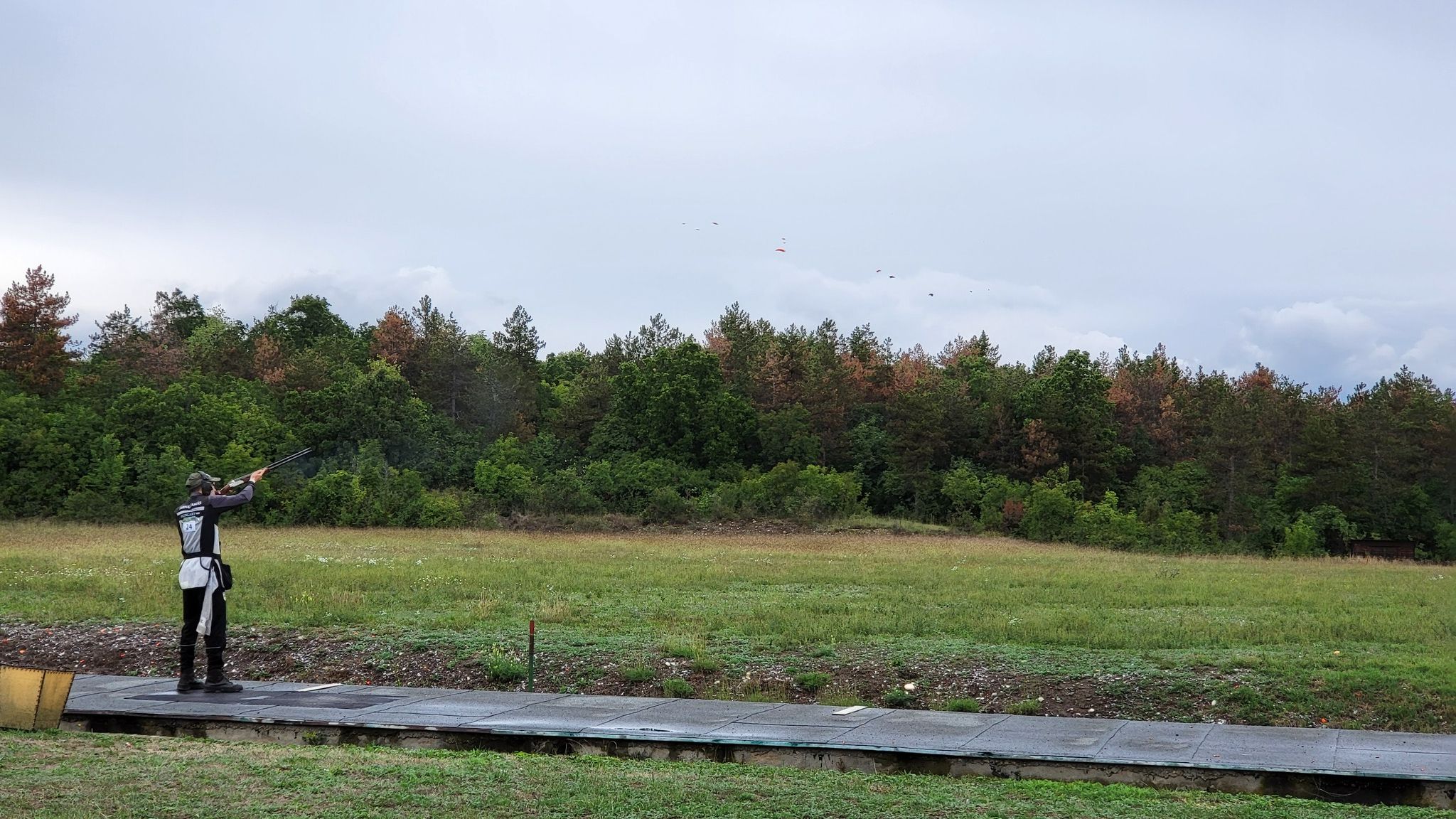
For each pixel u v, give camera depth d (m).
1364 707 11.29
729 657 13.73
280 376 72.56
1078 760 8.12
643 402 72.62
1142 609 20.02
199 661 13.77
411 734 9.09
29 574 22.55
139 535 40.09
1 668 9.23
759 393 80.50
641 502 62.03
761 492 64.44
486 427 74.25
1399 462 66.38
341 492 51.47
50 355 63.94
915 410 72.81
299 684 11.53
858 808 6.95
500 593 20.75
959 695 11.96
